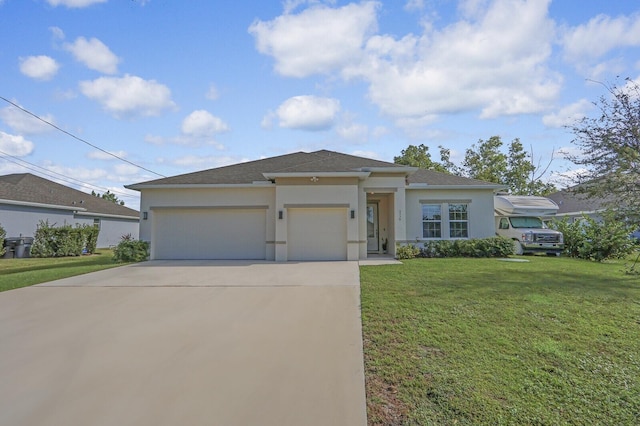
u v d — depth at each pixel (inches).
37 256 807.7
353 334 207.3
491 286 308.2
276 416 130.3
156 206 584.1
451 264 459.5
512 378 151.3
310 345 193.9
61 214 967.6
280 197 542.6
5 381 159.6
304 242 547.2
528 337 193.2
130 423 127.5
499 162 1344.7
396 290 300.0
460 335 197.0
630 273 370.0
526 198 683.4
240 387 151.3
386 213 647.8
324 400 140.2
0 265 613.3
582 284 316.5
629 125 363.9
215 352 187.6
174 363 175.3
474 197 617.9
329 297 294.2
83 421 129.2
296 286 338.3
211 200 581.9
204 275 407.2
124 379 159.8
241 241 579.8
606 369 158.7
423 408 132.5
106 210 1157.7
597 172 382.3
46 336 213.9
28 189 934.4
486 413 128.3
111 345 199.0
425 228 613.0
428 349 181.2
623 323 213.2
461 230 616.1
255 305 276.2
